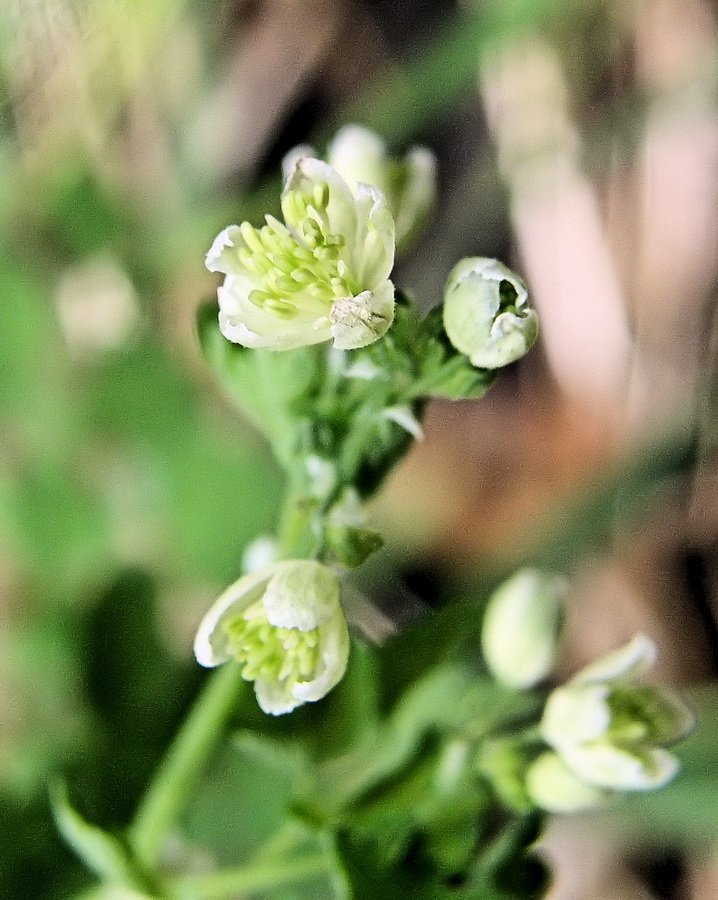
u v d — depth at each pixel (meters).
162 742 0.13
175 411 0.15
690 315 0.17
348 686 0.12
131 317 0.17
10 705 0.14
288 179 0.10
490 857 0.11
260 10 0.18
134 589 0.14
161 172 0.17
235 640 0.10
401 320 0.10
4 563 0.15
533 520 0.16
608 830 0.15
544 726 0.11
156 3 0.15
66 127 0.16
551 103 0.17
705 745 0.13
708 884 0.15
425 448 0.17
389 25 0.18
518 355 0.10
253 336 0.10
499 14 0.16
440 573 0.16
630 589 0.17
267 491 0.15
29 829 0.12
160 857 0.13
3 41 0.15
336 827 0.11
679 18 0.18
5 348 0.15
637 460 0.16
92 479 0.15
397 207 0.11
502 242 0.18
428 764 0.11
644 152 0.17
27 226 0.16
